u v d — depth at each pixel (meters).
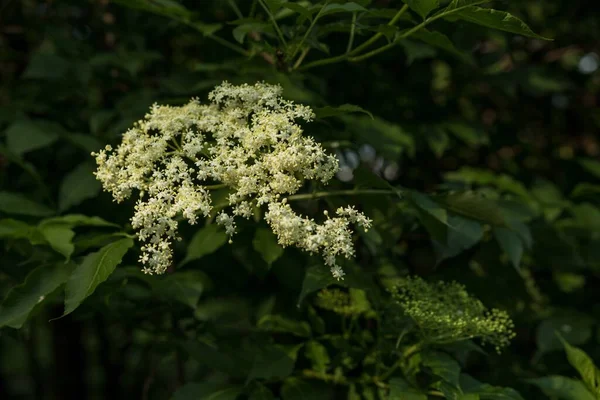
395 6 3.70
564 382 2.80
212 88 3.46
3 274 3.24
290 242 2.22
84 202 3.50
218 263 3.47
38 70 3.69
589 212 3.91
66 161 3.89
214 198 2.98
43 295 2.43
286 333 3.30
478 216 2.88
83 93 3.95
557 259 3.80
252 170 2.25
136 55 3.79
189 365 4.38
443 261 3.49
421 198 2.74
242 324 3.24
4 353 7.85
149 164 2.38
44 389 6.14
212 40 3.89
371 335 2.99
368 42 2.78
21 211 3.09
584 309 4.04
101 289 2.69
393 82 4.21
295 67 2.94
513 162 4.79
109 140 3.54
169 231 2.26
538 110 5.15
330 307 2.99
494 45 4.86
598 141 5.40
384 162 4.40
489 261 3.48
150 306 3.18
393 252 3.28
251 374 2.74
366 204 2.96
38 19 4.58
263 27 2.77
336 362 2.92
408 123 4.17
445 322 2.55
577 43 5.08
